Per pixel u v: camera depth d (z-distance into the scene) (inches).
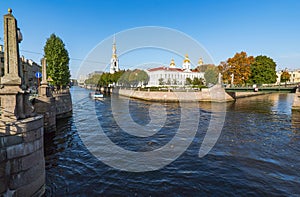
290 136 650.8
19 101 248.7
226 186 334.3
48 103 641.0
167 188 328.5
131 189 324.2
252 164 423.8
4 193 224.1
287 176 369.7
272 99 2030.0
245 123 862.5
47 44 1396.4
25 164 239.9
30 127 245.1
